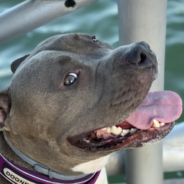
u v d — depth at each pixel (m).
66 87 0.94
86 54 0.99
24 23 1.00
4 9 2.54
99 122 0.94
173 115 0.95
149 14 0.96
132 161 1.08
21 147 0.98
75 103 0.95
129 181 1.10
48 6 0.99
